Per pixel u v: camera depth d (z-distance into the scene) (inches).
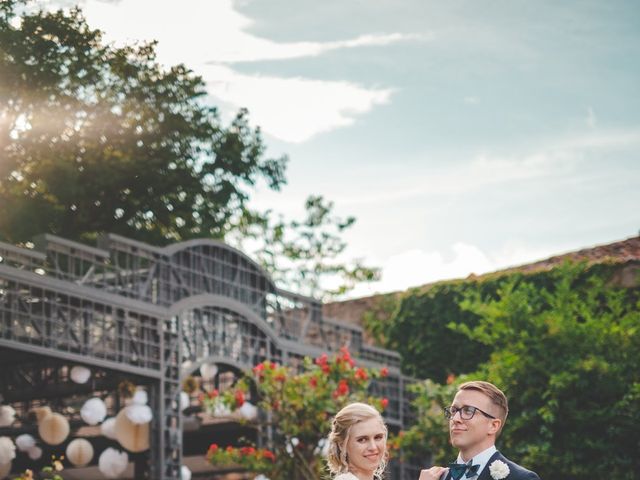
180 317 610.2
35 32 829.2
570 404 653.9
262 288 692.1
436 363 913.5
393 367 797.2
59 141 856.9
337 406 574.6
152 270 606.9
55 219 850.1
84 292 552.1
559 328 671.8
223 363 643.5
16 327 520.7
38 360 565.6
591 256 862.5
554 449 660.7
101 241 585.6
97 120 864.9
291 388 579.5
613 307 719.7
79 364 555.5
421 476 200.8
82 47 847.1
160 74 890.1
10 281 521.7
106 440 706.8
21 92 819.4
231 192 932.0
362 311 976.9
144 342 588.7
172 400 598.2
